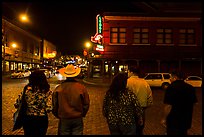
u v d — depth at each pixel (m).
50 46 88.88
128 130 4.53
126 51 35.12
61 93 4.83
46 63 79.06
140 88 5.69
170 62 35.66
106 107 4.70
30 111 4.84
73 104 4.79
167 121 4.68
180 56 34.91
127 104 4.55
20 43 56.34
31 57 65.88
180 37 35.16
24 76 42.16
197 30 35.06
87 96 4.98
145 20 35.06
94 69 40.28
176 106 4.59
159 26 35.12
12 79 39.56
